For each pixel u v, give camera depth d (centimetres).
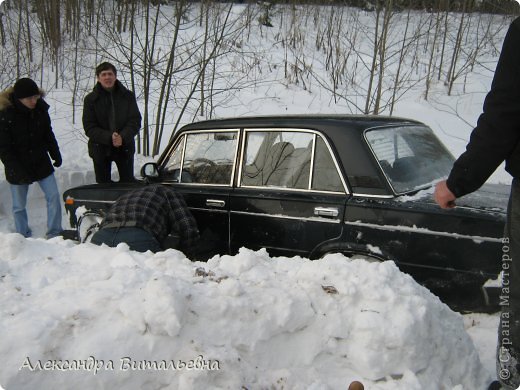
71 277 274
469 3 1384
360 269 276
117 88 662
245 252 297
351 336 253
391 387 240
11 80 1213
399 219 339
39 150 593
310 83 1262
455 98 1202
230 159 434
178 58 1202
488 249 313
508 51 206
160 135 945
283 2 1656
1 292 260
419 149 402
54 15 1302
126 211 421
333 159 374
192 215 444
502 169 748
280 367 247
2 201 693
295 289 266
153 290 235
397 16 1409
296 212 382
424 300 264
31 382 209
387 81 1262
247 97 1194
